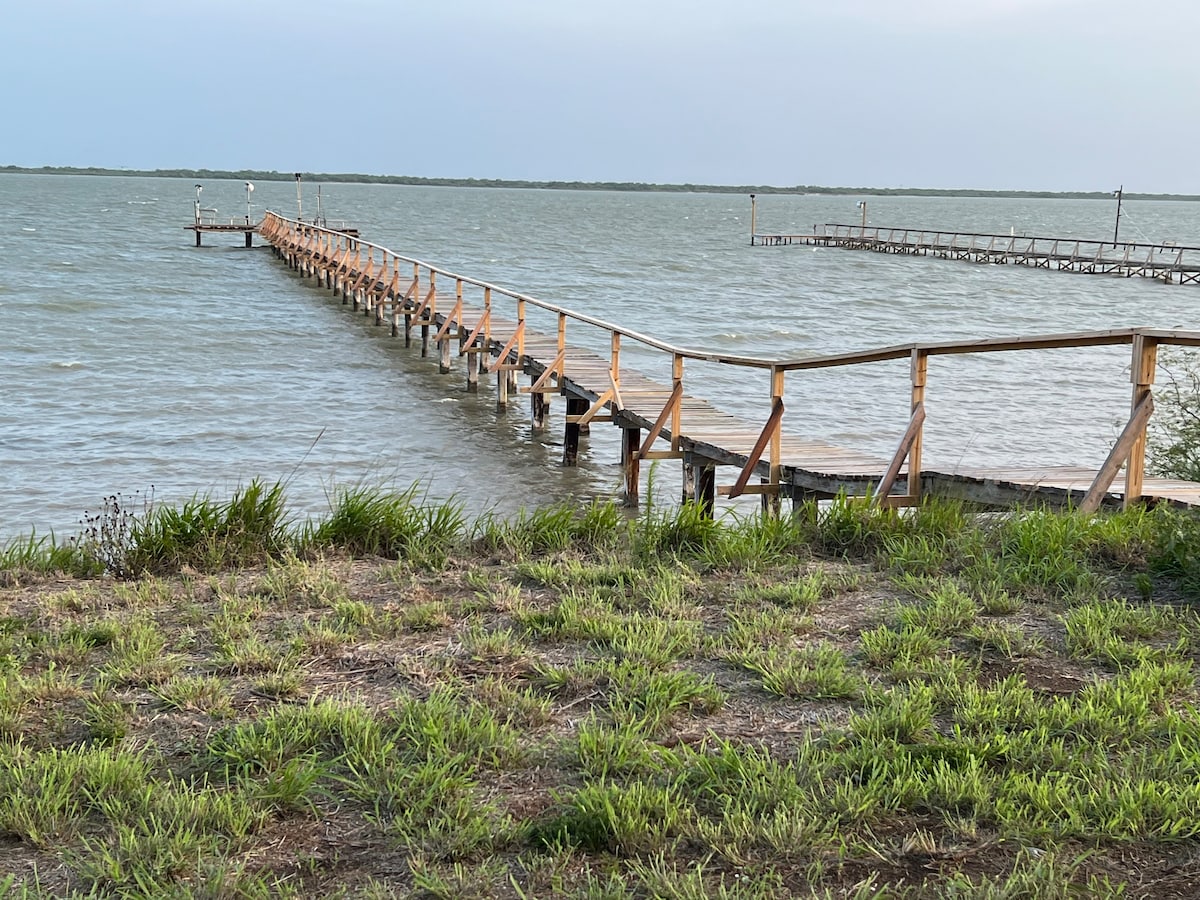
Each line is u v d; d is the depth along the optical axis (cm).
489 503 1339
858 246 8150
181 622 505
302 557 627
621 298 4169
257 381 2161
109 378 2145
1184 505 611
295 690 411
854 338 3180
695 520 627
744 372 2408
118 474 1444
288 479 1431
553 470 1541
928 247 7488
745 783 323
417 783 331
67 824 315
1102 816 303
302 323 3045
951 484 759
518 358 1902
